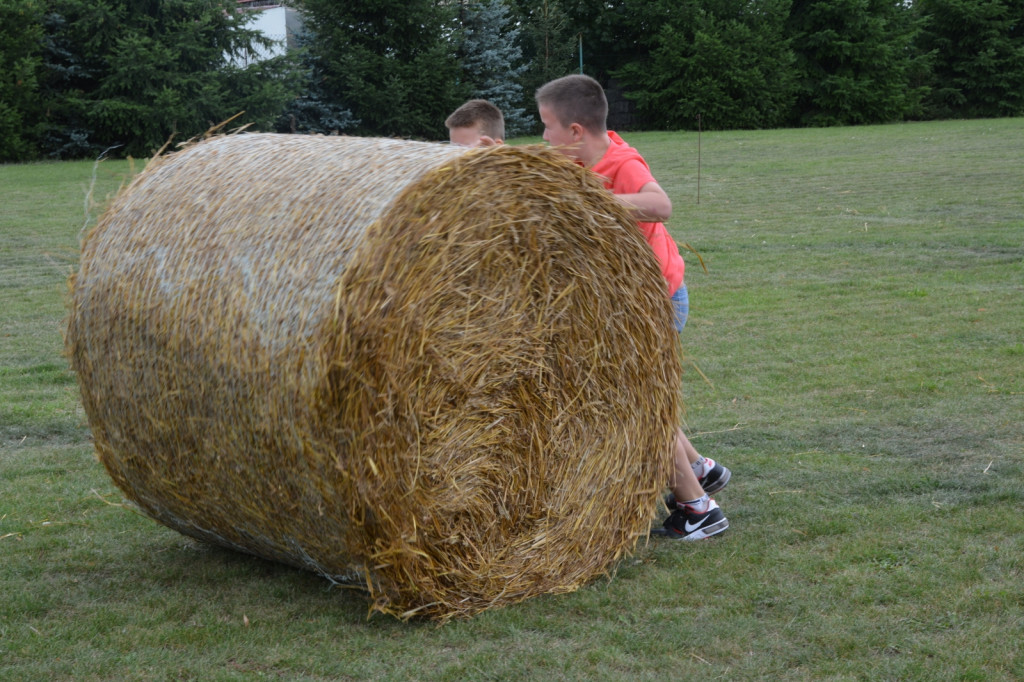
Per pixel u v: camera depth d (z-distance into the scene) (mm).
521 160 3277
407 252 3012
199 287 3197
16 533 4133
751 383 6184
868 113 35969
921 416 5379
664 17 36000
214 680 2914
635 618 3273
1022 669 2838
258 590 3580
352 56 29875
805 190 16125
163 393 3326
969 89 37469
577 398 3520
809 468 4676
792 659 2953
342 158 3299
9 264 11008
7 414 5816
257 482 3213
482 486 3309
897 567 3562
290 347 2953
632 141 28516
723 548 3824
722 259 10539
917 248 10586
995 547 3701
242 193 3324
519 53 33625
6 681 2904
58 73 27828
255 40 29703
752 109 34781
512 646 3109
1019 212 12523
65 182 20109
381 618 3332
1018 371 6125
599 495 3623
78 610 3410
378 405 2969
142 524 4270
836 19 35875
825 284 9062
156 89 27578
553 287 3418
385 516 3043
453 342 3162
